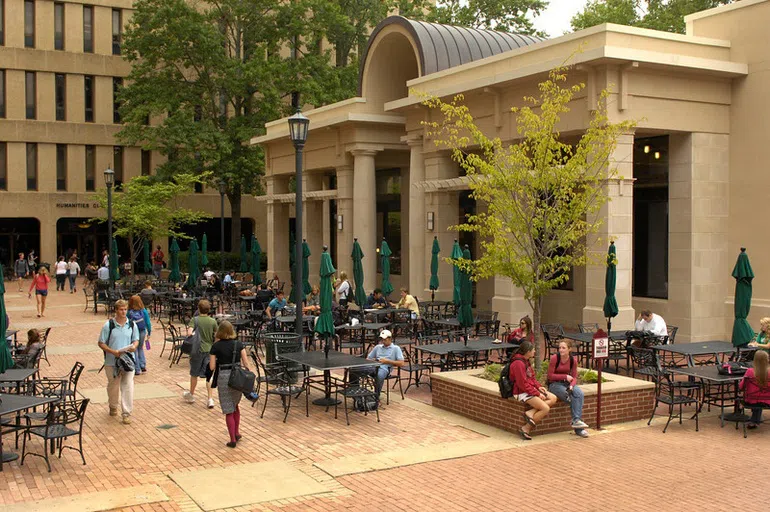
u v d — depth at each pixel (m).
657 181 24.20
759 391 13.28
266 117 45.66
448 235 28.12
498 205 15.20
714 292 22.91
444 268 28.11
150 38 45.38
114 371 14.02
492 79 23.86
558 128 22.28
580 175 15.35
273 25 47.06
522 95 23.69
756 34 22.30
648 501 9.89
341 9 47.53
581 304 25.69
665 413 14.73
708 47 22.61
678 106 22.05
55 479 10.67
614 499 9.96
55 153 51.44
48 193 51.12
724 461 11.64
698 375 13.88
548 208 14.95
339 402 15.44
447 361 17.11
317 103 44.41
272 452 12.09
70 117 51.66
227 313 26.86
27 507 9.47
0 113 50.00
